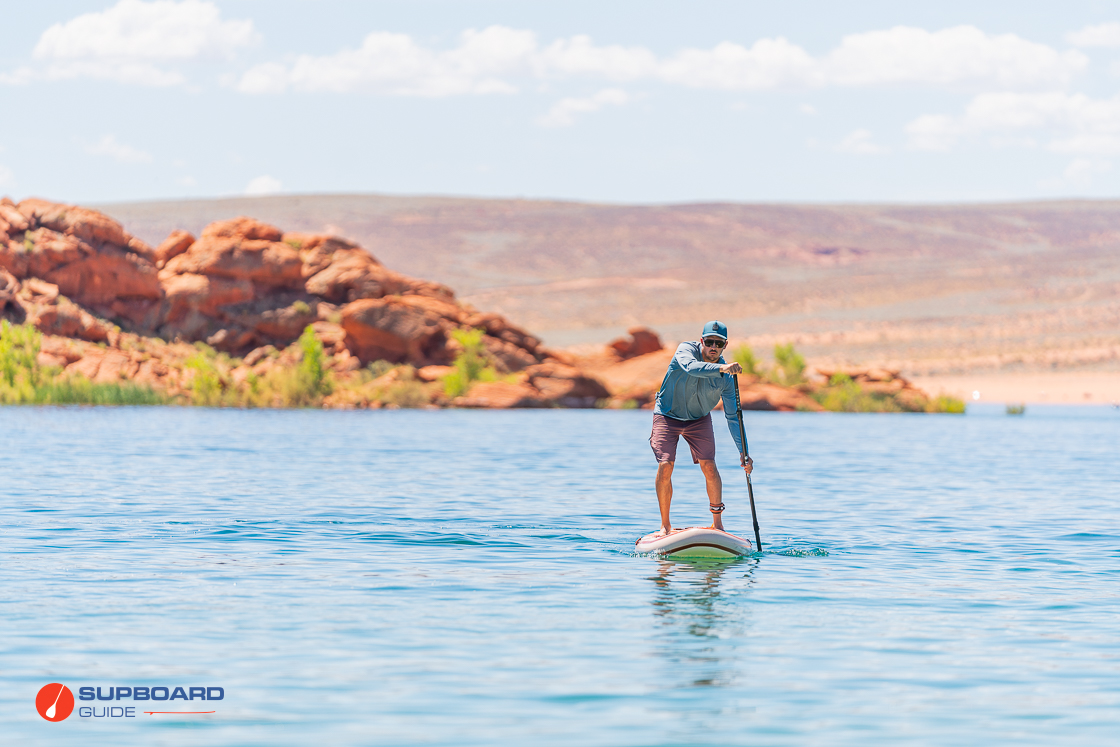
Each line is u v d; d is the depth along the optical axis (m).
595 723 13.15
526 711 13.58
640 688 14.58
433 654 16.17
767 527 30.28
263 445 58.75
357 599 19.97
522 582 21.75
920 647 16.83
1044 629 18.08
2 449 53.75
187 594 20.20
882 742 12.60
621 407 116.44
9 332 102.00
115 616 18.31
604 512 32.94
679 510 33.72
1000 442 71.06
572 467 48.59
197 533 27.70
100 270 112.19
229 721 13.13
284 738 12.59
